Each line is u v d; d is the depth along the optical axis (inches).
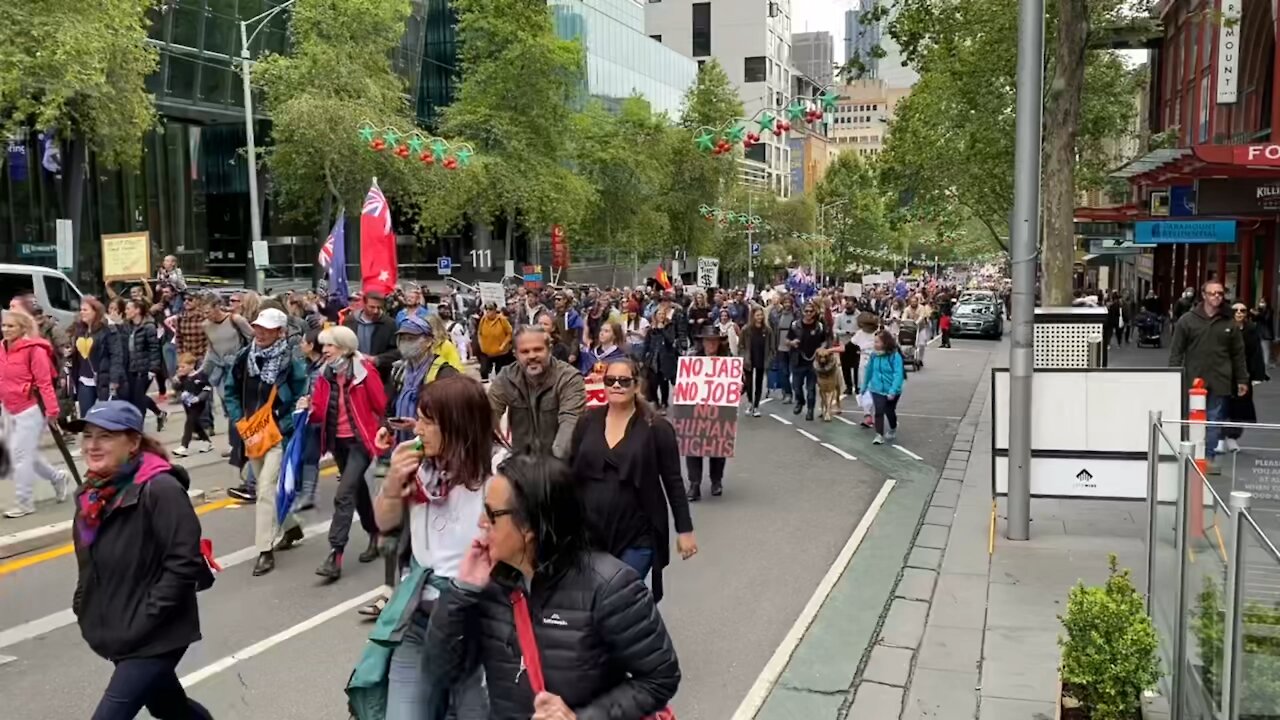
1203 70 1343.5
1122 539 356.5
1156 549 221.9
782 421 690.2
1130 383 353.4
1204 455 199.9
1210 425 222.1
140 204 1679.4
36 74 902.4
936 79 1182.9
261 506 317.7
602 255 2770.7
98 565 159.9
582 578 112.8
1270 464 218.4
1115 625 189.3
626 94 3154.5
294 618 274.5
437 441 156.4
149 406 558.9
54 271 764.6
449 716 136.6
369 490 321.4
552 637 112.6
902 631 266.7
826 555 347.3
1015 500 356.2
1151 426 233.0
